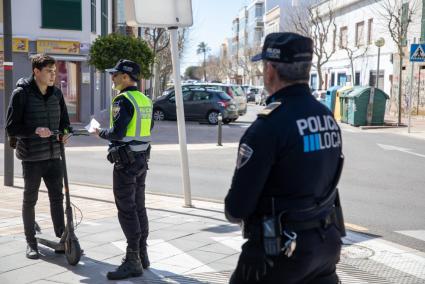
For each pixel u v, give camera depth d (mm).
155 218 6977
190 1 7105
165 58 45938
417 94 28562
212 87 27375
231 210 2535
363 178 10828
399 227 7043
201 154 14102
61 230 5375
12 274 4793
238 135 19078
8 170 9016
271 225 2510
